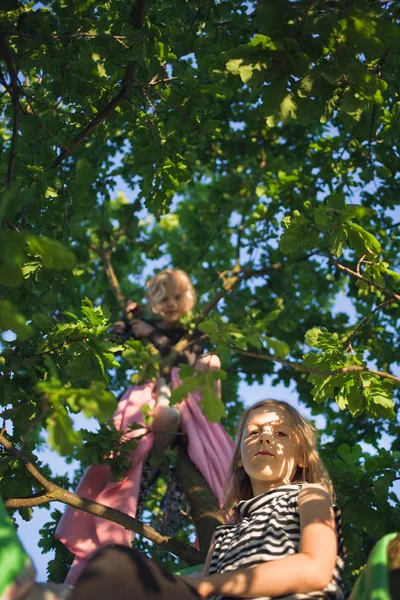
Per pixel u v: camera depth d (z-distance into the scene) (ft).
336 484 14.52
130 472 14.58
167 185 14.21
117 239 25.08
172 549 12.37
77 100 12.38
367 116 17.22
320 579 8.61
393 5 12.35
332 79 10.03
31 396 11.67
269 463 11.17
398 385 11.35
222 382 24.26
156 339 17.70
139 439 14.58
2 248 7.28
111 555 8.00
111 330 18.08
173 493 15.69
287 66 10.12
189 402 16.10
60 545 16.60
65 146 12.77
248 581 8.55
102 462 14.14
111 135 15.69
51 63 12.00
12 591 7.14
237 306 24.13
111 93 13.80
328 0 10.48
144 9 12.45
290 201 22.94
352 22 9.70
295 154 23.70
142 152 14.15
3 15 10.98
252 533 9.75
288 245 11.07
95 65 12.13
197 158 23.95
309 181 22.71
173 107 13.70
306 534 9.19
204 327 8.46
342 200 10.89
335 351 11.46
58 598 7.98
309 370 9.29
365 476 14.52
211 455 15.26
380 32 9.73
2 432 11.91
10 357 12.09
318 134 23.49
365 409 11.62
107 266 24.40
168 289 18.15
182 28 15.07
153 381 16.42
